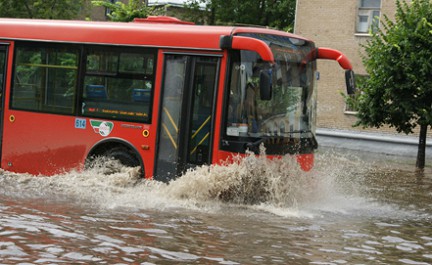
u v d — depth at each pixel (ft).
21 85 41.14
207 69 35.68
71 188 37.58
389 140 82.17
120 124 37.83
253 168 34.58
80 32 39.37
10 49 41.55
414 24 61.46
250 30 35.60
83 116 38.99
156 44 37.11
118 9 104.01
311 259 25.17
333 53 38.70
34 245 24.89
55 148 39.81
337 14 92.38
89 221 29.66
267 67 35.06
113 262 23.04
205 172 35.09
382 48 61.98
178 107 36.35
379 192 45.62
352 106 65.82
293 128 37.06
